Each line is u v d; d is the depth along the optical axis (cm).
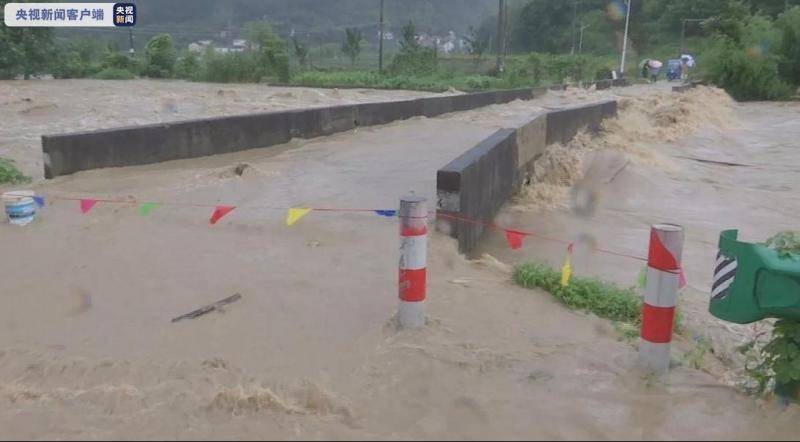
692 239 947
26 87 3338
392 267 658
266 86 3991
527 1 10444
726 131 2247
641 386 444
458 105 2303
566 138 1539
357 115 1748
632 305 596
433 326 521
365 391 429
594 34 8544
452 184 738
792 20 3744
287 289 597
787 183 1398
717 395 440
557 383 443
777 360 451
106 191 968
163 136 1229
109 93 3011
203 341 495
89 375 445
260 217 827
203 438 372
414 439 375
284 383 432
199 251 700
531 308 581
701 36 7938
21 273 636
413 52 5050
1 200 873
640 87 4512
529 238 894
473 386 436
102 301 571
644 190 1262
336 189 1013
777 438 392
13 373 448
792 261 416
